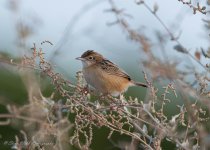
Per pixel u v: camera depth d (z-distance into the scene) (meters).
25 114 11.92
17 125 11.55
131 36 8.85
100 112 11.80
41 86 11.88
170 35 9.08
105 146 18.86
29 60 11.15
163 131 10.23
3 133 18.17
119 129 11.10
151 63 8.40
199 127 10.06
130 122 12.08
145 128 11.36
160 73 8.40
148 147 10.84
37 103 11.28
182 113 10.86
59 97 13.91
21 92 19.23
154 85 11.62
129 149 11.16
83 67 15.61
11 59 11.18
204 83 9.88
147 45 8.52
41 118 11.40
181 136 10.60
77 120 11.19
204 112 10.51
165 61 8.42
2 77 19.42
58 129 11.16
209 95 9.92
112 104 11.60
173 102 18.77
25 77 11.30
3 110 18.47
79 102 11.33
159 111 11.26
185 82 8.75
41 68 11.22
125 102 11.73
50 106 11.48
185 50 9.10
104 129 18.97
